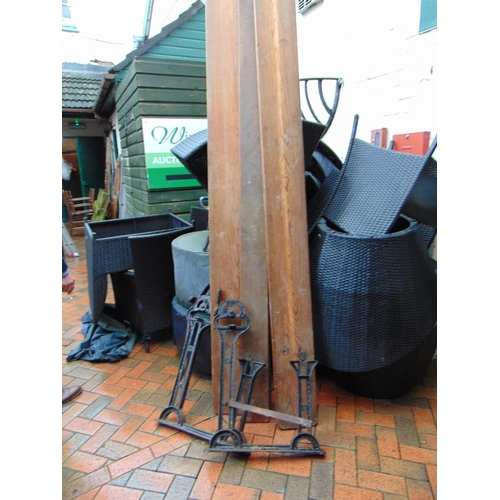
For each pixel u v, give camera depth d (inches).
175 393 77.0
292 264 71.4
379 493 58.0
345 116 112.3
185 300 95.2
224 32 72.3
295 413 73.4
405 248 69.4
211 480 61.8
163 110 163.0
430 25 80.9
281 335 72.5
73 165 387.5
